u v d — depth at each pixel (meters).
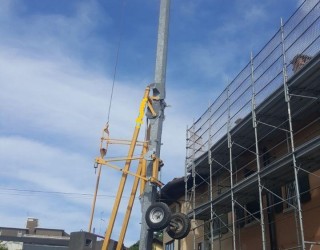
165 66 15.79
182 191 25.45
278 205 17.14
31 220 64.44
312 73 14.06
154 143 14.72
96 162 14.89
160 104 15.27
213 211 19.52
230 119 19.16
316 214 15.08
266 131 18.03
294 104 15.77
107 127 15.37
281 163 14.60
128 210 14.39
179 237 15.45
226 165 21.53
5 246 47.53
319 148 13.12
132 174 14.62
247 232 19.23
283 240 16.61
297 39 14.99
